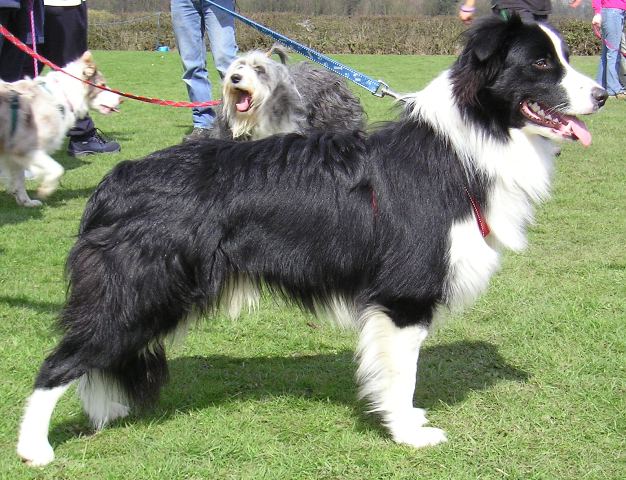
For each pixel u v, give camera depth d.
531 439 3.57
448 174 3.30
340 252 3.36
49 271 5.85
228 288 3.44
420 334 3.39
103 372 3.49
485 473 3.30
